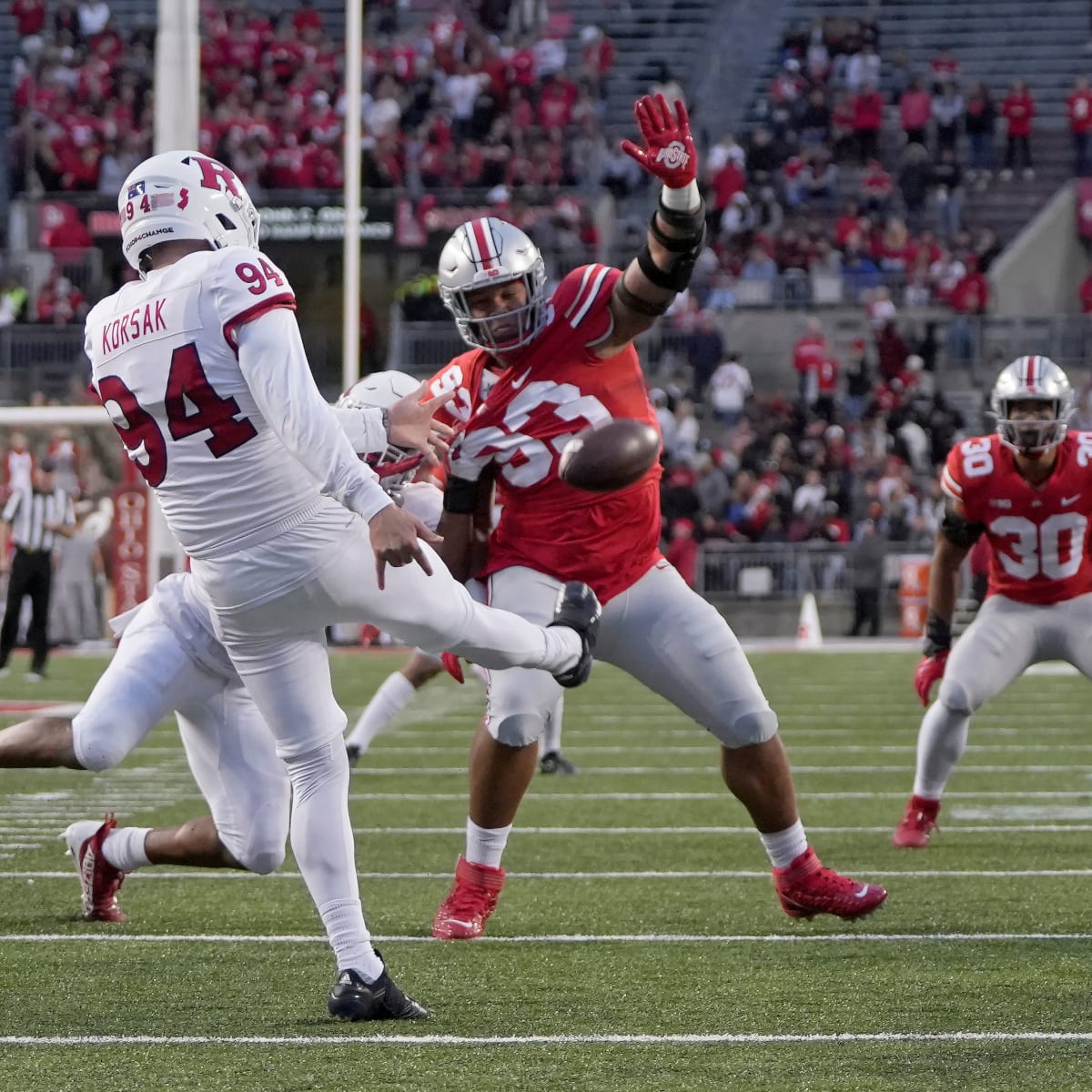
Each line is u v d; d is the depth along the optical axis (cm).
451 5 8162
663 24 8419
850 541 6419
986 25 8306
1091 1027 1202
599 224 7369
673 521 6406
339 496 1141
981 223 7769
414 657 2628
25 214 7112
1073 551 2028
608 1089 1055
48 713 3547
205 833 1500
